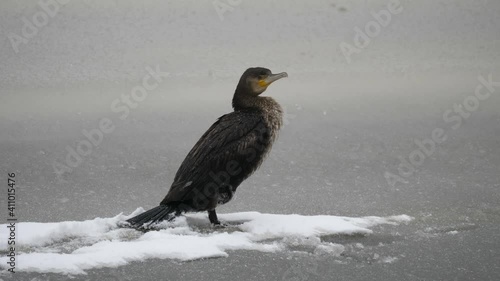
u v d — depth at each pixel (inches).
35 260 345.7
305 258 358.6
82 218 426.6
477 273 344.2
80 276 333.7
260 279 335.9
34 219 423.5
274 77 418.9
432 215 424.5
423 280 336.8
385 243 379.2
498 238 386.9
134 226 386.3
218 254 358.3
